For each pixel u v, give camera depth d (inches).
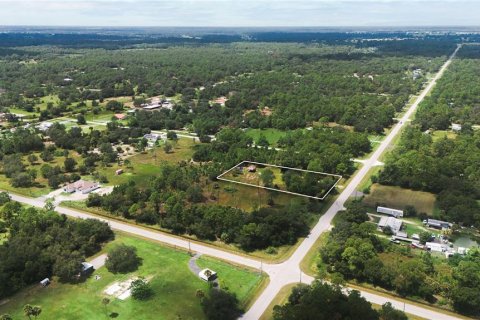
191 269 5300.2
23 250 5300.2
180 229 6294.3
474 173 7628.0
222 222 6092.5
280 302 4638.3
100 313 4510.3
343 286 4798.2
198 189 7258.9
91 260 5556.1
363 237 5565.9
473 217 6190.9
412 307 4520.2
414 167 7785.4
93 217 6806.1
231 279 5064.0
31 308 4318.4
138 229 6407.5
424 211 6732.3
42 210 6712.6
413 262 4977.9
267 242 5851.4
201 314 4463.6
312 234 6112.2
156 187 7519.7
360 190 7593.5
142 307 4596.5
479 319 4333.2
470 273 4596.5
